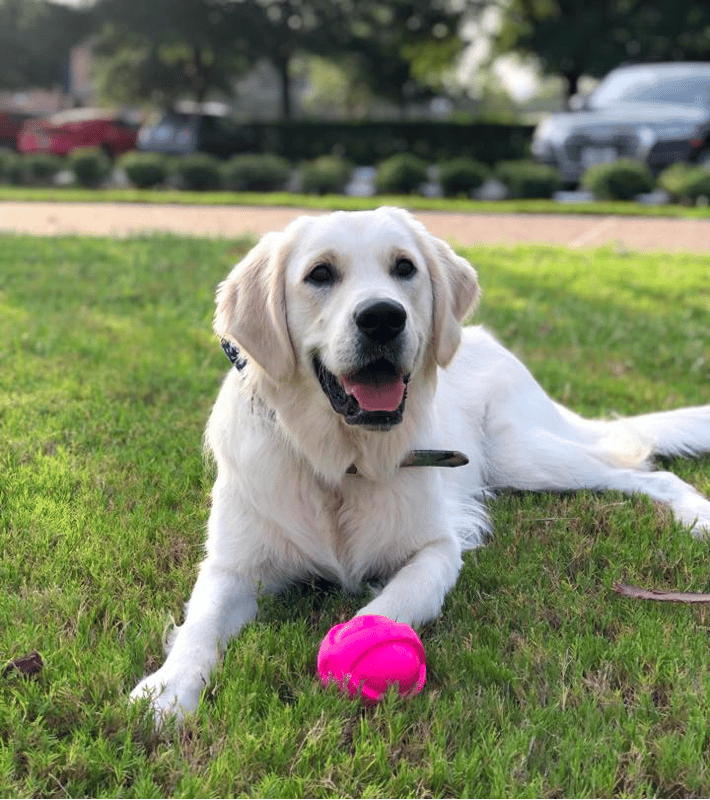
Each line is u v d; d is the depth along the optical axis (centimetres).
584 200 545
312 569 109
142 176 636
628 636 96
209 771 80
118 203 507
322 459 106
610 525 120
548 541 117
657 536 118
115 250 308
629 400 170
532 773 81
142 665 93
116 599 102
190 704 88
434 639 97
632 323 221
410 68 1295
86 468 131
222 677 90
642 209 462
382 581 111
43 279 256
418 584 101
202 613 98
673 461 144
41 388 160
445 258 116
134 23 1180
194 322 211
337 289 105
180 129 775
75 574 106
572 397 169
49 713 85
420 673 90
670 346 201
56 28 1305
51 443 139
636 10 998
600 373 183
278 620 101
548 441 135
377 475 108
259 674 90
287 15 1214
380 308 99
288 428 107
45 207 480
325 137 888
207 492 126
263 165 626
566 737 84
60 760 81
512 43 1054
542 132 563
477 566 111
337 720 84
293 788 79
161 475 131
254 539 106
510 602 103
